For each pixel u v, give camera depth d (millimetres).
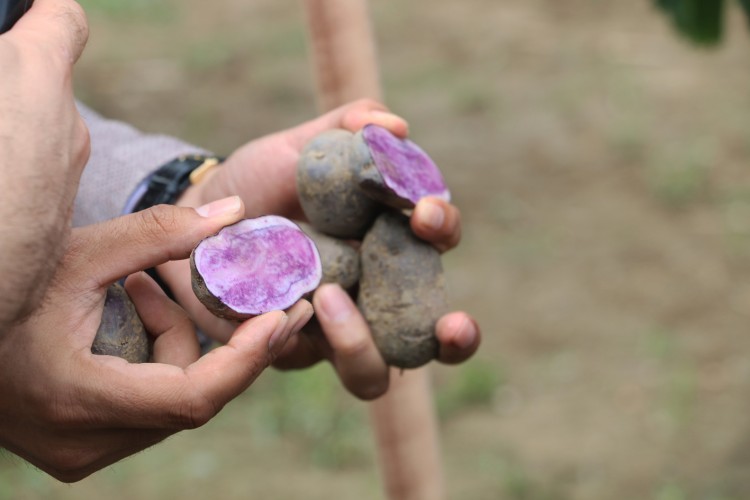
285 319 1272
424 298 1654
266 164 1866
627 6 8555
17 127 1085
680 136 6387
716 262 5047
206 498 3604
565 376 4258
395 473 2240
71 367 1197
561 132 6527
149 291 1387
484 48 8000
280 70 7633
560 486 3572
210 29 8578
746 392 4047
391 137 1681
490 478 3621
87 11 8812
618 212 5598
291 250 1413
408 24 8617
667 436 3818
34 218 1080
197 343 1384
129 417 1214
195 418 1229
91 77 7434
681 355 4328
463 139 6531
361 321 1659
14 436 1276
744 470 3582
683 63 7426
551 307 4770
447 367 4387
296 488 3656
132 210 1879
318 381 4203
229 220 1310
